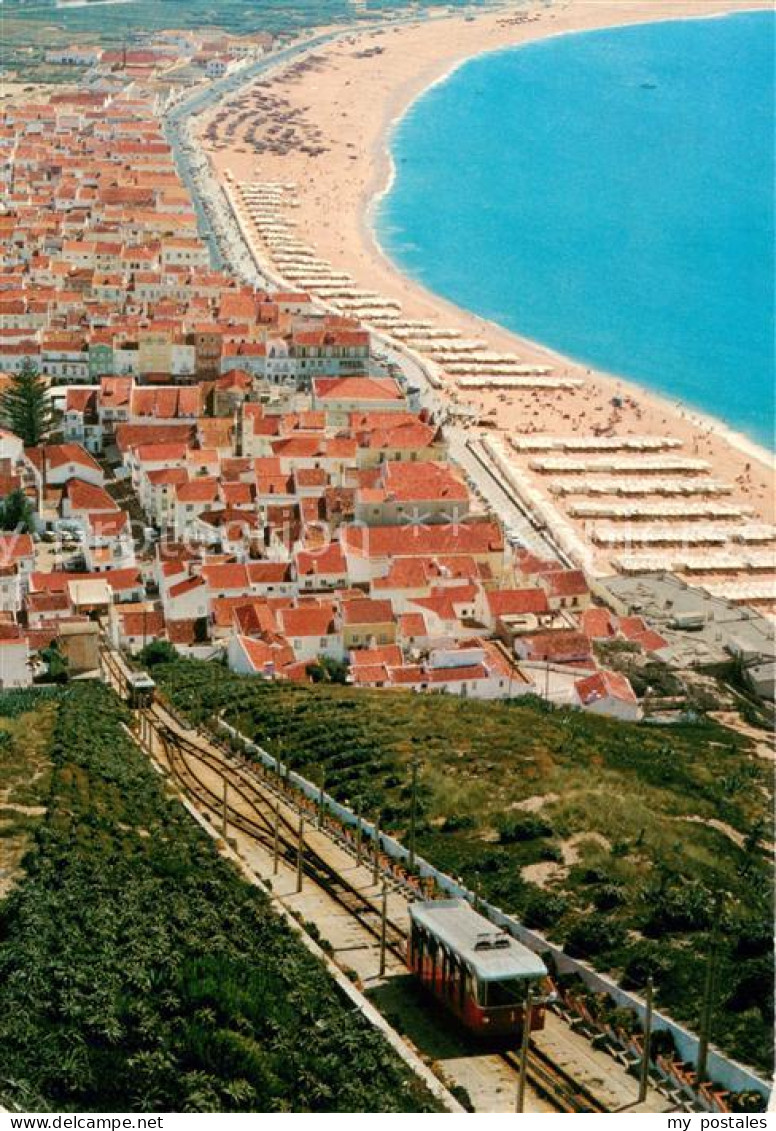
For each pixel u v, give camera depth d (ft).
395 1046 349.41
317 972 382.42
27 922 388.98
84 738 574.56
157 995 360.69
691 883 438.40
